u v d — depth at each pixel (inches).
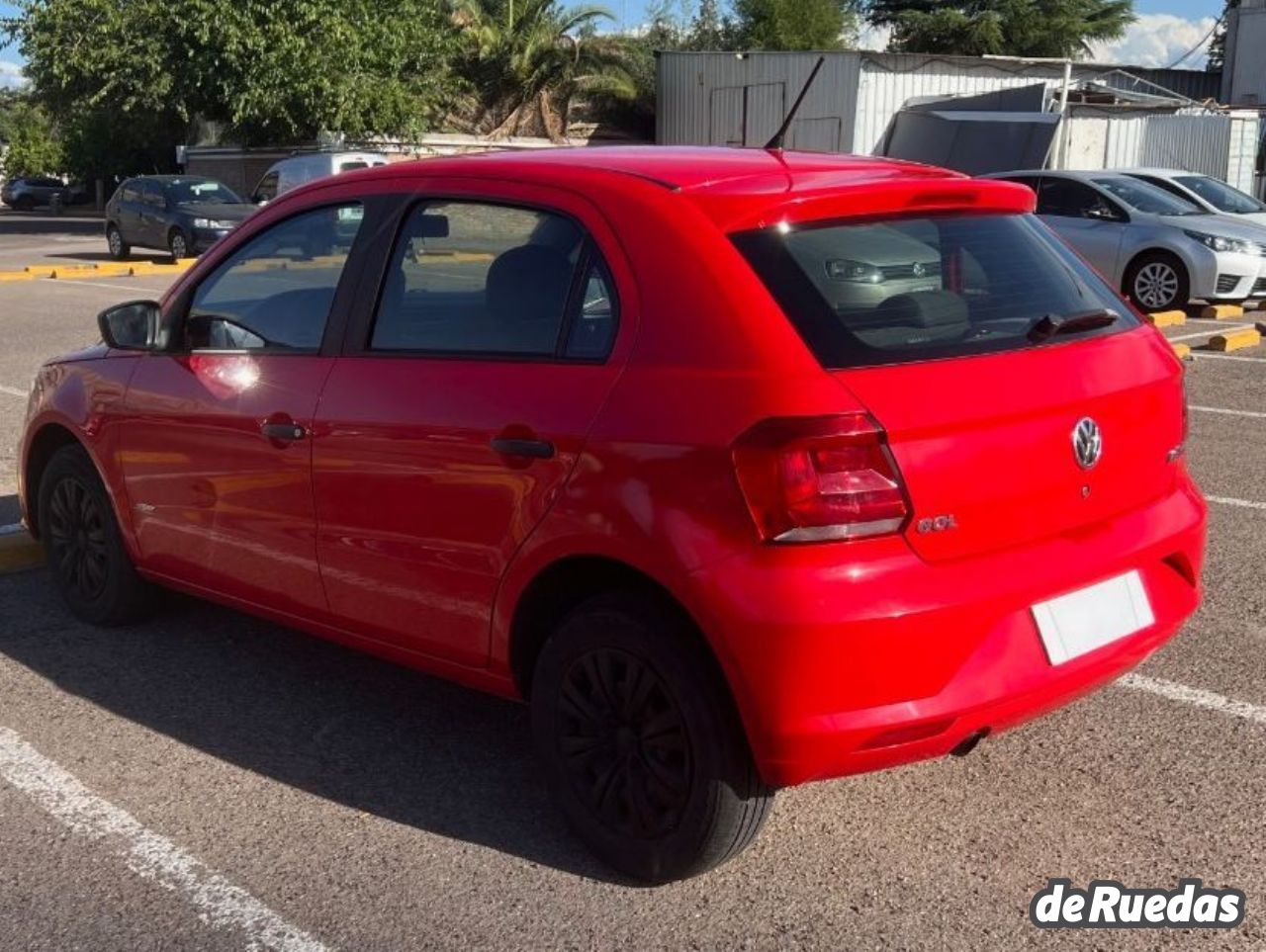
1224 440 343.9
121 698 190.5
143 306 196.9
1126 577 143.3
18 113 2746.1
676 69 1341.0
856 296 134.2
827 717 123.4
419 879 143.3
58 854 149.1
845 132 1171.9
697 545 126.4
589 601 141.0
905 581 124.2
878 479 123.4
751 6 1802.4
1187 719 178.5
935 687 126.0
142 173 1881.2
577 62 1544.0
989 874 142.3
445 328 156.2
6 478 309.1
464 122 1541.6
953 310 138.8
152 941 132.8
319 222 174.7
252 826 154.7
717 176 146.2
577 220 146.0
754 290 131.4
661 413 130.6
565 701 143.6
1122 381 143.6
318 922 135.6
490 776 166.7
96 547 212.4
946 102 950.4
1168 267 580.4
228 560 183.3
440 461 149.6
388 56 1236.5
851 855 146.5
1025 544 133.8
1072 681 134.7
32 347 529.0
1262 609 220.1
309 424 165.0
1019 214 161.0
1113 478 142.3
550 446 138.4
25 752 173.8
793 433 121.9
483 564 147.3
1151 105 978.1
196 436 182.9
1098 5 2022.6
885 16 2016.5
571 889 141.0
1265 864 143.3
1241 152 1051.3
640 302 137.4
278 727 181.2
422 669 161.8
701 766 132.3
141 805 160.1
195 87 1180.5
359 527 161.0
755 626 122.4
